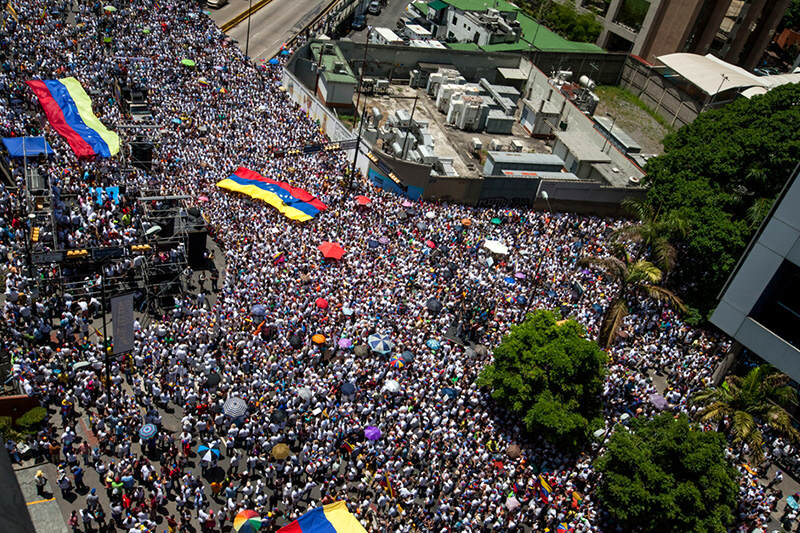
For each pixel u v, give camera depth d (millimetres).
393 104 85438
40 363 35688
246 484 32469
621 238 56594
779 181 53438
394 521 32219
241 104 70125
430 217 59781
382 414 37781
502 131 84438
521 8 123000
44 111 54656
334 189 60094
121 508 29859
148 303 42438
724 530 31812
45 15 74562
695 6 92625
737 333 29219
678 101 91125
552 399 37562
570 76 94375
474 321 47031
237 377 37406
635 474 33312
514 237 59750
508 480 35375
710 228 52188
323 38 86125
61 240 43969
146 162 55219
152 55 74062
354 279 47625
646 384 44594
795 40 123875
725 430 42188
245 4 106125
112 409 33750
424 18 113812
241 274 46344
